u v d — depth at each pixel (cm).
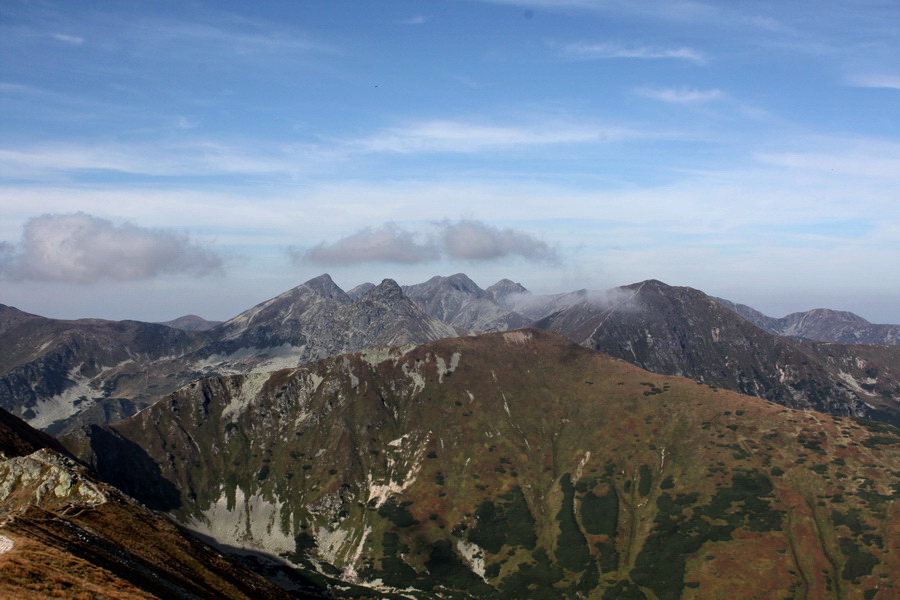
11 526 10519
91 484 16162
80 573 8925
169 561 13988
